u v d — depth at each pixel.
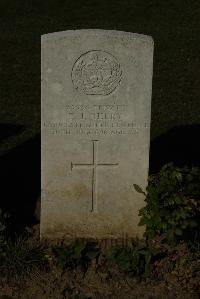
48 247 2.60
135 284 2.42
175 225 2.47
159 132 3.63
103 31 2.48
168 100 4.07
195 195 2.53
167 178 2.54
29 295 2.36
